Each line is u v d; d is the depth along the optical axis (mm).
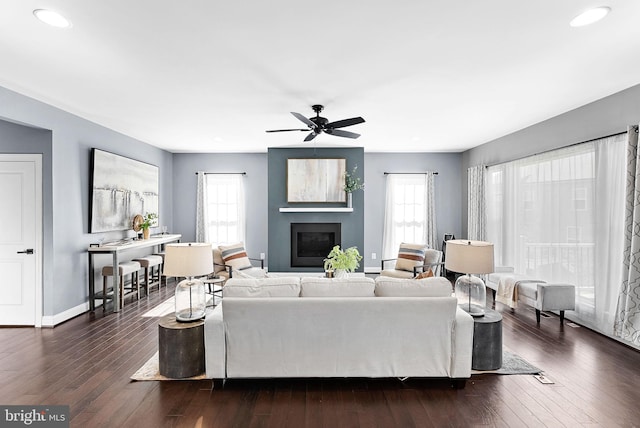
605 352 3480
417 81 3412
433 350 2785
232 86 3531
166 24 2346
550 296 4223
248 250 7703
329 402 2604
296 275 6910
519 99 3977
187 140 6316
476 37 2553
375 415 2441
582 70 3158
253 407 2529
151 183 6621
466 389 2787
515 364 3207
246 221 7707
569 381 2908
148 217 6172
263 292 2793
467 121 4980
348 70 3139
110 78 3312
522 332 4043
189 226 7688
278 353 2771
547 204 4844
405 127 5355
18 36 2500
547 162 4855
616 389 2779
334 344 2770
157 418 2389
